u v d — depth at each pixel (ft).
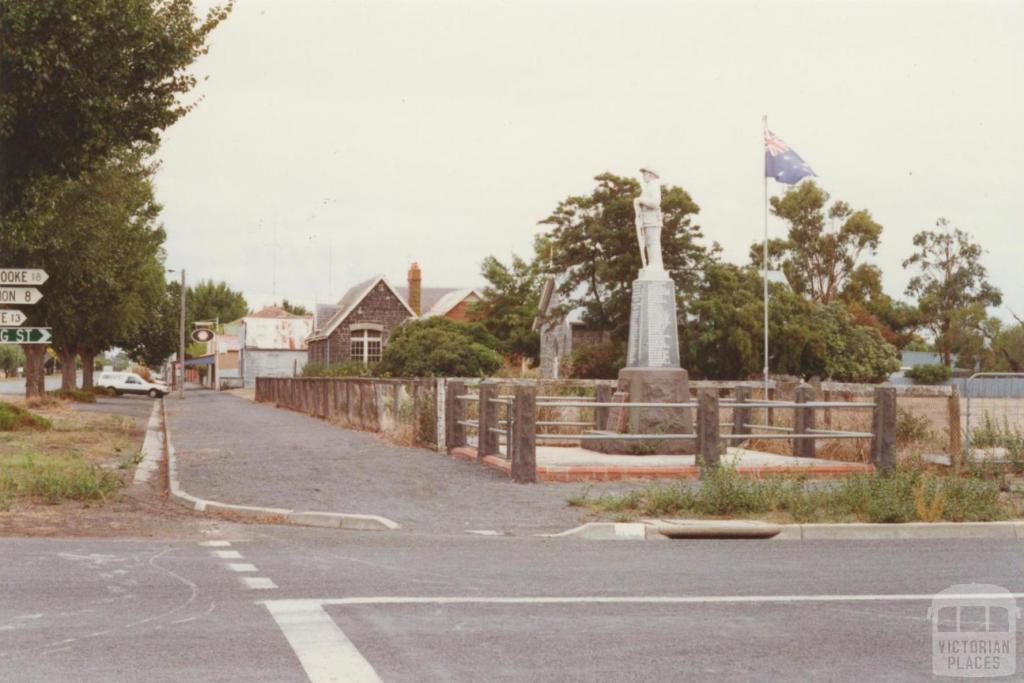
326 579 28.22
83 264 114.62
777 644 21.40
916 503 40.40
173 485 50.11
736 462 48.98
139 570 29.12
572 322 172.65
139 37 62.95
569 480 51.52
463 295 270.87
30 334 51.19
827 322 188.34
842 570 30.58
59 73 60.54
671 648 20.95
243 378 315.99
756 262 325.21
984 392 64.34
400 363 175.01
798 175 102.94
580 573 29.76
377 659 19.77
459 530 38.70
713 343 150.00
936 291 309.42
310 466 59.16
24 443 72.74
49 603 24.49
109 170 114.01
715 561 32.24
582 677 18.70
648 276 63.93
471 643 21.17
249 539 35.99
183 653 19.97
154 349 311.06
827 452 63.26
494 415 61.11
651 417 62.39
